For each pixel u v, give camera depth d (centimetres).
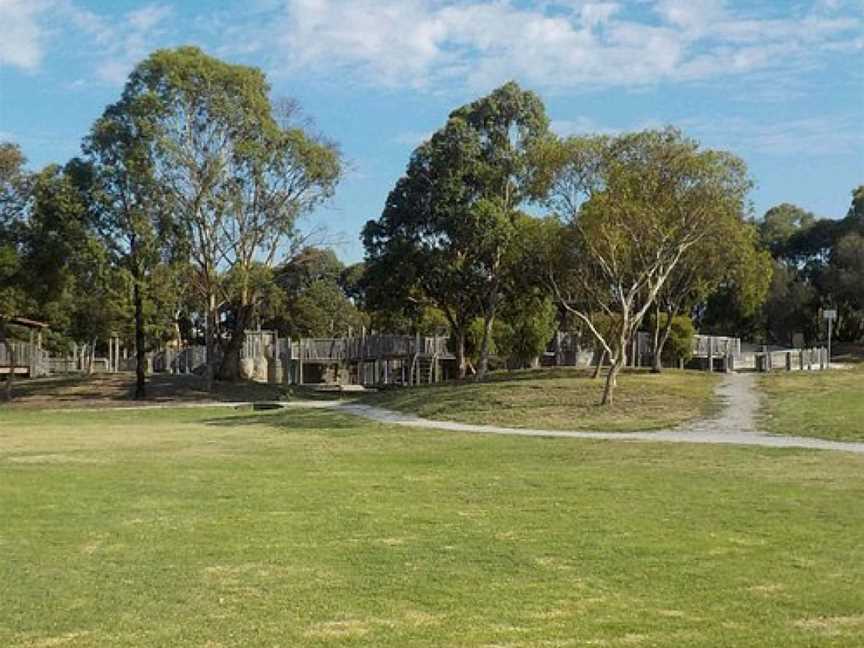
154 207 5212
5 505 1431
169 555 1052
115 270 5200
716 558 1021
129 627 771
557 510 1358
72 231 5041
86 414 4488
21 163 5194
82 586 909
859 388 3297
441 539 1138
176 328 8319
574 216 3384
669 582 914
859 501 1423
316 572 966
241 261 5584
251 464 2092
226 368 5959
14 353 6066
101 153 5225
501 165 5253
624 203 3203
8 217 5150
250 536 1166
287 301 8012
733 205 3419
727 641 721
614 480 1714
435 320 6731
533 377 4494
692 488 1591
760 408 2967
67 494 1555
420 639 733
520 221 5059
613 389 3462
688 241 3431
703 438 2486
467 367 6375
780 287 8469
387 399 4209
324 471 1925
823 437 2411
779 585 898
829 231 8812
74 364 8888
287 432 3114
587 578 933
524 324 5931
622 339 3275
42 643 730
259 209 5566
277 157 5459
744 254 4031
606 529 1197
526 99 5275
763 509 1352
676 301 4422
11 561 1023
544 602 843
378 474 1859
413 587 900
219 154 5406
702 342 5872
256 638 738
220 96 5322
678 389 3444
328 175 5588
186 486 1664
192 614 809
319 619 793
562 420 3050
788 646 709
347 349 6488
